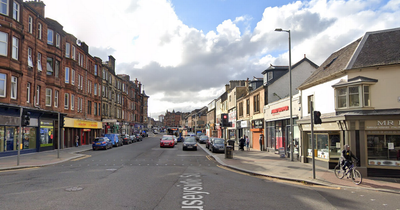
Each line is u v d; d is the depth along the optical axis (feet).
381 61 44.80
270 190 32.32
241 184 35.78
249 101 111.65
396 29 49.73
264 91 91.91
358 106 45.29
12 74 71.15
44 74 89.30
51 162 58.18
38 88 86.94
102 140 102.37
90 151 94.38
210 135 222.28
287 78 91.30
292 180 40.29
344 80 47.57
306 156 60.44
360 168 44.68
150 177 39.47
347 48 56.34
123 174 41.91
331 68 54.70
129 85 230.48
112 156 75.05
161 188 31.58
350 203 27.12
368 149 45.24
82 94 122.93
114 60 184.24
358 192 32.76
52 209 22.08
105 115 159.12
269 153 84.12
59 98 98.94
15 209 21.97
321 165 53.93
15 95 73.31
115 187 31.50
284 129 76.13
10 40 70.23
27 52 79.00
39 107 85.66
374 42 49.14
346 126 45.78
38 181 35.14
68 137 108.88
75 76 114.62
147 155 78.28
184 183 35.22
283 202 26.58
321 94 54.75
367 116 44.37
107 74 164.35
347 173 39.19
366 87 45.32
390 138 44.83
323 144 54.03
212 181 37.37
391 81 44.24
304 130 59.77
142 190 30.17
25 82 77.61
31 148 82.64
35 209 22.06
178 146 125.08
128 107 227.61
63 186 31.78
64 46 104.17
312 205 25.81
